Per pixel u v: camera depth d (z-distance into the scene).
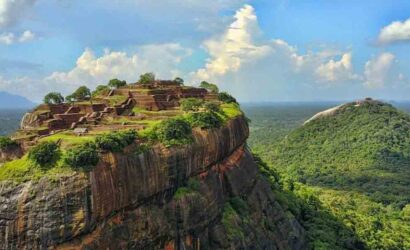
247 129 115.88
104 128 81.88
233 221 86.94
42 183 57.75
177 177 75.62
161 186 71.81
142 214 67.94
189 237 74.88
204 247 77.69
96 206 59.62
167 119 82.62
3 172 59.78
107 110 101.50
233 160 100.94
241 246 84.31
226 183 94.06
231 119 103.44
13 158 76.12
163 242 70.31
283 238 104.94
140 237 66.06
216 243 80.31
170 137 76.31
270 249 95.88
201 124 86.69
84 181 58.75
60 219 56.50
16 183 58.03
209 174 86.19
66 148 65.38
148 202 70.12
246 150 114.31
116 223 63.84
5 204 57.12
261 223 98.50
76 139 71.19
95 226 60.00
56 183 57.72
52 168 59.34
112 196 62.62
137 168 67.75
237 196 94.56
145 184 68.75
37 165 59.78
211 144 86.75
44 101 110.19
